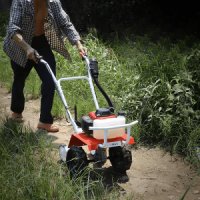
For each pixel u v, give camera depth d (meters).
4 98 7.86
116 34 11.05
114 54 8.77
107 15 12.16
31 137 5.63
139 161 5.50
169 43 10.51
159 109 5.96
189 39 10.75
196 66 6.75
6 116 6.48
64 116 6.88
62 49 6.03
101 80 7.68
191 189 4.88
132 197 4.55
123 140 4.68
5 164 4.83
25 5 5.54
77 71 8.09
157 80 6.29
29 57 5.34
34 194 4.34
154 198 4.66
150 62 7.45
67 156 4.87
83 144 5.02
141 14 12.46
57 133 6.29
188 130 5.78
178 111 5.93
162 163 5.46
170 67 6.79
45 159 5.09
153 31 11.84
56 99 7.19
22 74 6.17
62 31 5.93
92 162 5.01
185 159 5.51
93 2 12.08
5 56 9.84
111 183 4.90
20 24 5.61
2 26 12.51
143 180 5.04
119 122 4.56
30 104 7.52
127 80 7.32
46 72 5.88
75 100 7.16
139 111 6.22
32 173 4.67
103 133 4.54
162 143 5.88
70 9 12.31
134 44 10.07
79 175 4.68
